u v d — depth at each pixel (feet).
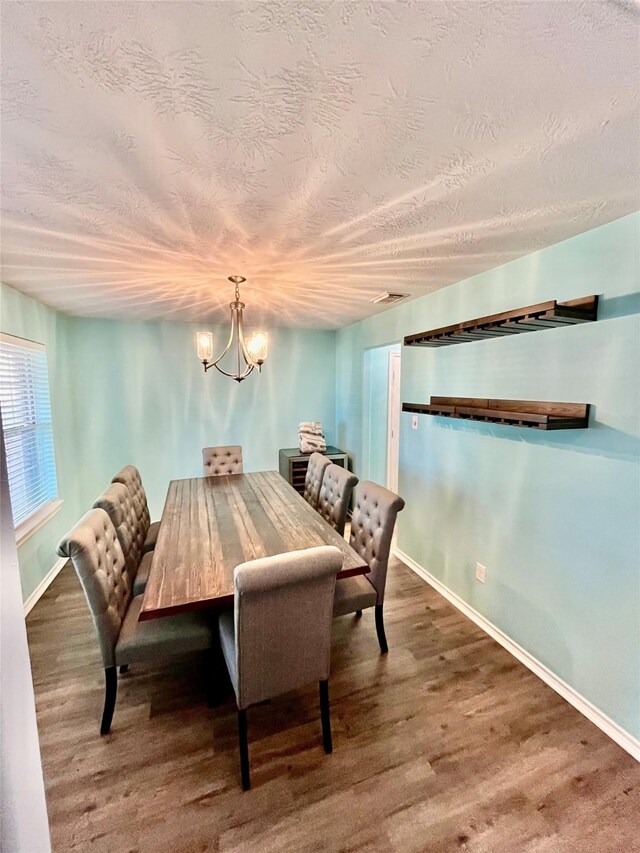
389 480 14.67
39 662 6.79
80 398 12.07
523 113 3.00
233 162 3.64
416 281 7.88
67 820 4.29
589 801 4.50
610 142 3.36
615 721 5.29
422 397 9.51
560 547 5.98
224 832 4.17
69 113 2.92
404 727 5.47
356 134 3.25
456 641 7.34
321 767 4.88
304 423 14.14
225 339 13.70
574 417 5.44
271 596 4.39
